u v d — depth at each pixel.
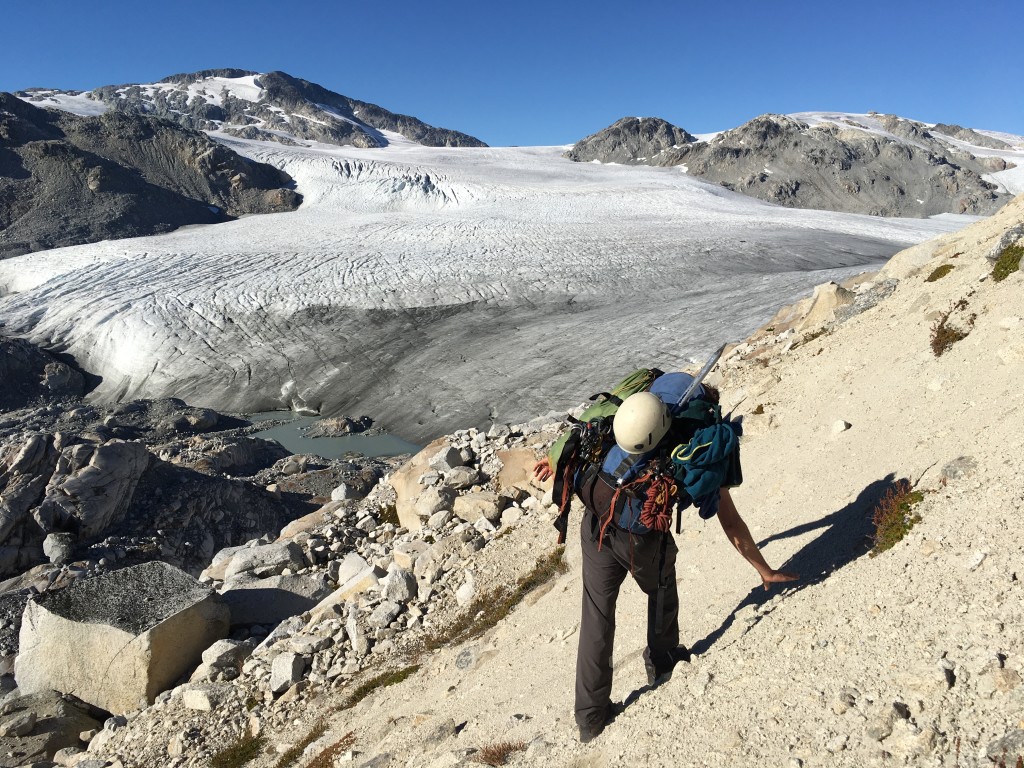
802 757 1.99
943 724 1.83
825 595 2.72
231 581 8.66
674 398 2.62
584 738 2.73
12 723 6.49
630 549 2.50
